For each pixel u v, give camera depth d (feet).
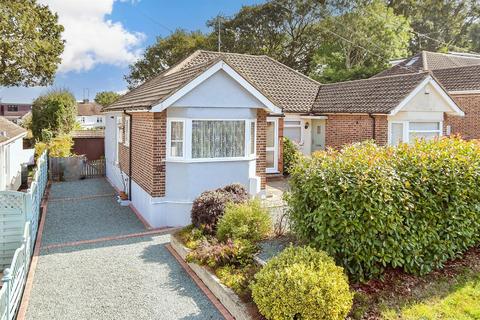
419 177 24.43
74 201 54.90
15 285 23.32
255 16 161.38
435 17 180.34
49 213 48.01
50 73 103.86
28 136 123.65
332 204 22.57
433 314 20.35
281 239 30.76
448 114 61.67
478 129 72.49
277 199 49.42
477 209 26.09
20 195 34.71
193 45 172.86
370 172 22.99
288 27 164.86
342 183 22.57
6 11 91.91
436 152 26.12
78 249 34.45
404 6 177.37
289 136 70.69
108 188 65.16
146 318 22.35
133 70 189.06
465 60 107.34
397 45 141.79
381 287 22.82
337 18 149.07
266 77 71.82
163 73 69.31
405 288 22.89
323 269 20.18
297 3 159.53
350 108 60.23
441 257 24.90
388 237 22.68
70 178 74.08
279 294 19.02
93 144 94.32
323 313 18.57
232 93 42.42
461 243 25.99
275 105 44.75
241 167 43.70
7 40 91.30
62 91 118.32
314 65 160.04
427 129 58.85
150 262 30.99
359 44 143.95
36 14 100.89
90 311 23.24
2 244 34.63
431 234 24.27
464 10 183.73
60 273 28.99
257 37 163.94
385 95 58.85
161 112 40.98
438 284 23.48
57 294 25.52
